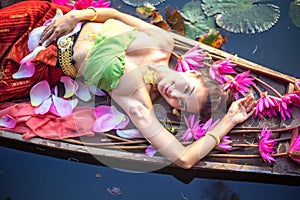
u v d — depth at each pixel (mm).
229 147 1850
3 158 1976
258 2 2250
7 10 1906
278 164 1848
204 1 2244
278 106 1916
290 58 2131
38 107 1919
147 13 2199
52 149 1895
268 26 2184
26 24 1892
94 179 1921
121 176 1921
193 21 2189
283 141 1890
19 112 1906
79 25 1870
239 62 2027
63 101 1932
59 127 1889
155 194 1895
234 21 2188
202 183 1901
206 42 2145
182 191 1895
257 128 1911
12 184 1936
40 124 1891
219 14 2207
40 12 1920
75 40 1856
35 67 1895
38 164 1953
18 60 1883
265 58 2127
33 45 1896
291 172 1841
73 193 1907
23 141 1881
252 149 1879
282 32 2195
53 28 1859
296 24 2215
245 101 1911
